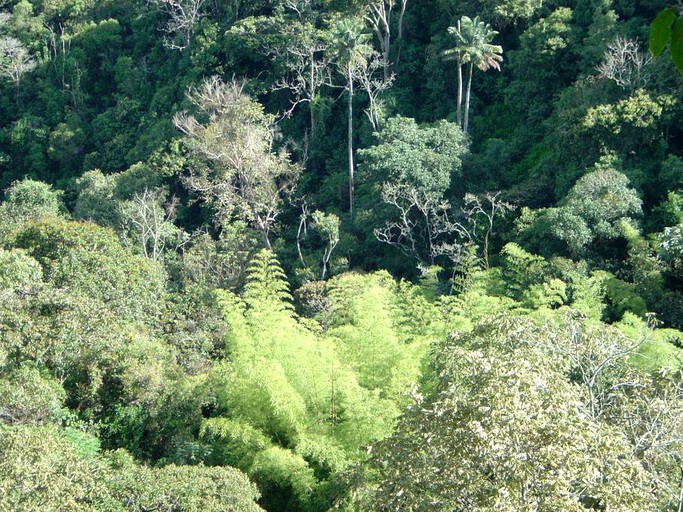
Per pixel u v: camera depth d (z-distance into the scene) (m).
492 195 42.03
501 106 51.31
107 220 47.22
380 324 23.19
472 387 13.16
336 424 21.03
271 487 21.44
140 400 22.83
